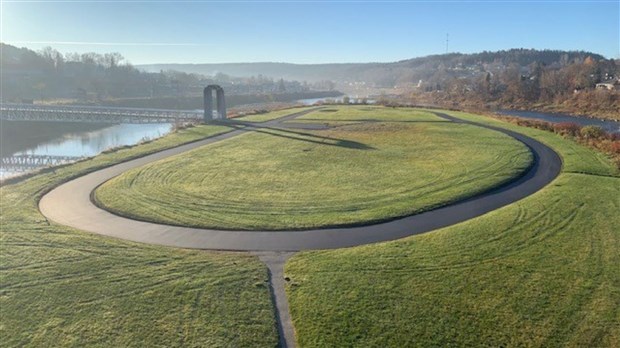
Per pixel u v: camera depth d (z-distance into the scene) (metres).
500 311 17.12
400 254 21.81
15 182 33.81
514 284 19.03
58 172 36.47
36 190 31.61
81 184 33.53
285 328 16.36
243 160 42.16
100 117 91.12
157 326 16.27
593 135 54.03
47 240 23.27
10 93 137.12
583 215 27.22
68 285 18.92
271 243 23.23
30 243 22.89
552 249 22.44
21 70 158.25
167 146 48.72
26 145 77.94
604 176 37.03
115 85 169.50
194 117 84.69
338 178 35.66
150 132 86.94
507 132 59.03
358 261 21.09
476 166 39.38
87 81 168.12
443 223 26.08
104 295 18.20
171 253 21.89
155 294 18.27
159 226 25.44
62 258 21.28
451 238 23.70
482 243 23.08
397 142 51.75
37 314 16.95
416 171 37.84
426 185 33.53
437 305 17.52
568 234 24.33
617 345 15.26
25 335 15.77
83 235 23.98
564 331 15.99
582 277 19.64
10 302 17.72
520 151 45.72
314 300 17.91
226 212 27.62
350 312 17.11
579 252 22.09
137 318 16.72
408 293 18.34
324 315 16.94
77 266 20.52
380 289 18.66
